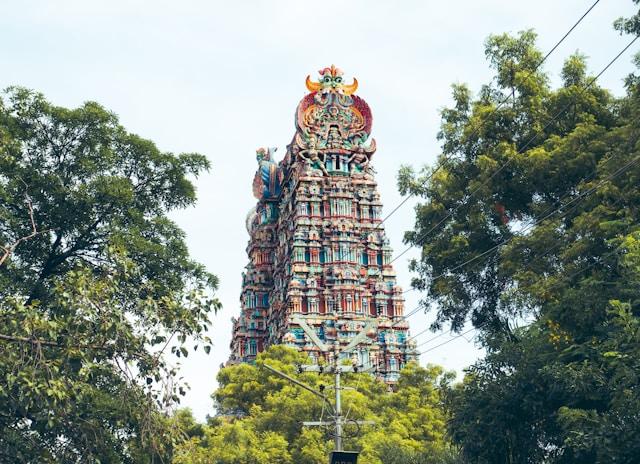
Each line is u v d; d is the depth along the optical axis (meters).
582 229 52.31
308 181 127.31
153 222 50.75
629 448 42.97
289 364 103.38
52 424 32.03
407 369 105.50
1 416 33.81
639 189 52.16
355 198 128.00
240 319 135.25
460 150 67.38
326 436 86.25
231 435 85.56
